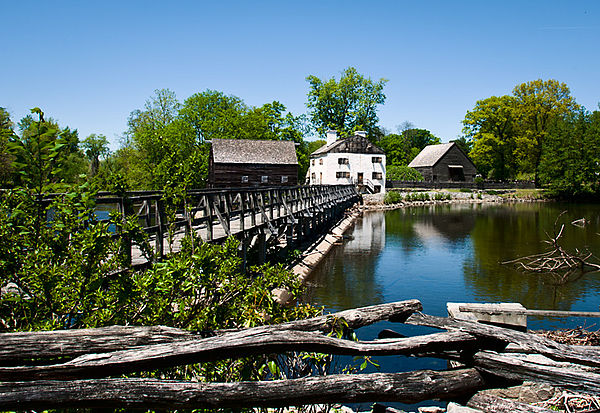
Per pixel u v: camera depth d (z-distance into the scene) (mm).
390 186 60656
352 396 3162
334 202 32281
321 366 4430
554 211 42500
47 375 2578
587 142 53969
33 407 2473
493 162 62500
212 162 44781
